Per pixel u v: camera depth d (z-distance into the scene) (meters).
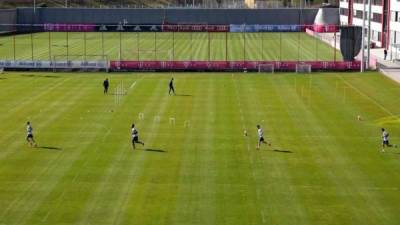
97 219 38.03
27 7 186.25
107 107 70.25
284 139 56.53
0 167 47.97
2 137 56.91
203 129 60.06
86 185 43.94
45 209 39.62
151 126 61.16
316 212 39.12
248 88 83.81
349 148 53.66
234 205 40.28
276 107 70.62
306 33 170.75
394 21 127.81
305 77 94.56
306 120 64.19
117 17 183.12
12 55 119.44
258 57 117.75
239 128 60.56
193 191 42.75
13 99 74.88
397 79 90.25
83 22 181.50
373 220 37.88
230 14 184.12
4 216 38.50
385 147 53.62
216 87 84.69
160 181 44.78
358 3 157.75
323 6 187.88
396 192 42.59
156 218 38.16
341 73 99.00
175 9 184.25
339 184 44.25
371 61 107.31
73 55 119.12
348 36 105.75
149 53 123.69
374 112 68.25
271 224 37.31
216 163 49.12
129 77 94.31
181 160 49.88
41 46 136.75
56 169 47.50
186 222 37.56
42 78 92.75
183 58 115.69
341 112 68.25
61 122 62.72
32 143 54.41
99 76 95.44
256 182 44.66
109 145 54.25
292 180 45.12
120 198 41.47
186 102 73.38
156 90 81.75
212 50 129.50
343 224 37.34
